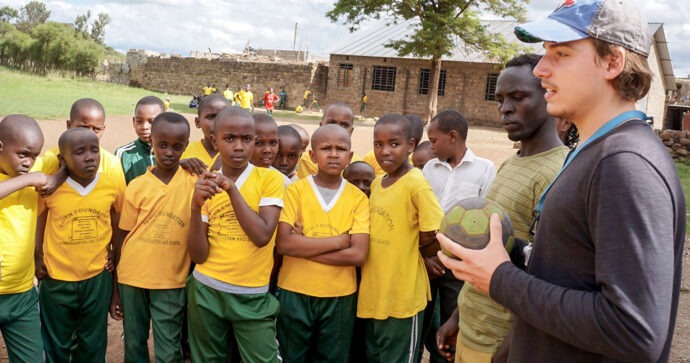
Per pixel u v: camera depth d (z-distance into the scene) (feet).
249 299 10.98
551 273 5.61
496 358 7.54
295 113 123.44
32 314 11.30
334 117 16.31
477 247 6.34
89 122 14.07
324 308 11.59
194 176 12.75
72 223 11.83
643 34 5.51
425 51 99.35
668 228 4.79
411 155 17.99
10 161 10.61
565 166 6.02
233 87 147.33
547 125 9.43
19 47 179.11
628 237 4.76
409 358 11.55
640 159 4.96
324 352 11.83
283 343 11.80
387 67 126.31
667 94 138.41
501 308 8.54
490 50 97.30
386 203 11.63
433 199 11.44
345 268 11.76
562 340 5.22
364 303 11.66
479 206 6.76
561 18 5.65
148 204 12.11
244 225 10.59
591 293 5.04
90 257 12.05
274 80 142.31
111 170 13.48
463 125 13.43
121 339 15.43
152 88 161.07
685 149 65.51
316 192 11.94
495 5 95.86
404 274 11.42
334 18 99.45
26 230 11.12
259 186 11.36
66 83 147.02
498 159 59.11
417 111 123.75
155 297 11.96
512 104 9.38
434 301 13.30
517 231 9.05
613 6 5.46
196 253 10.99
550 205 5.66
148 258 11.89
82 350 12.44
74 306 12.05
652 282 4.65
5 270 10.72
